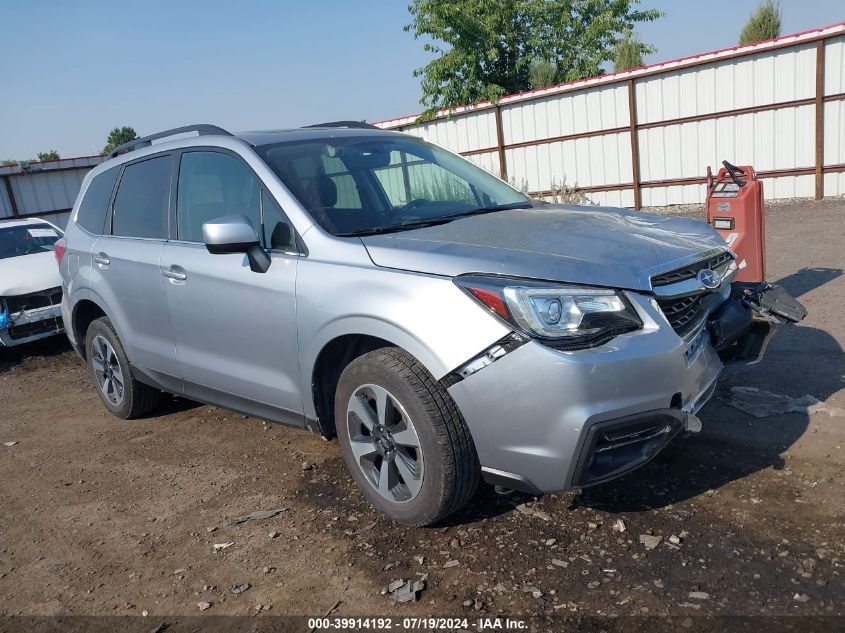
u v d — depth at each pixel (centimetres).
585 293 274
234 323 379
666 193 1664
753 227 588
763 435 386
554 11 2662
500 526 321
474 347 278
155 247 437
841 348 507
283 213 357
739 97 1502
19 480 438
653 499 332
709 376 316
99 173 521
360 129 452
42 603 300
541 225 340
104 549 340
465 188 425
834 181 1419
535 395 269
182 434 486
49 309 762
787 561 277
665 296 290
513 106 1877
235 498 379
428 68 2466
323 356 341
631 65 2506
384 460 323
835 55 1358
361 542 320
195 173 420
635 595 265
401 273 304
